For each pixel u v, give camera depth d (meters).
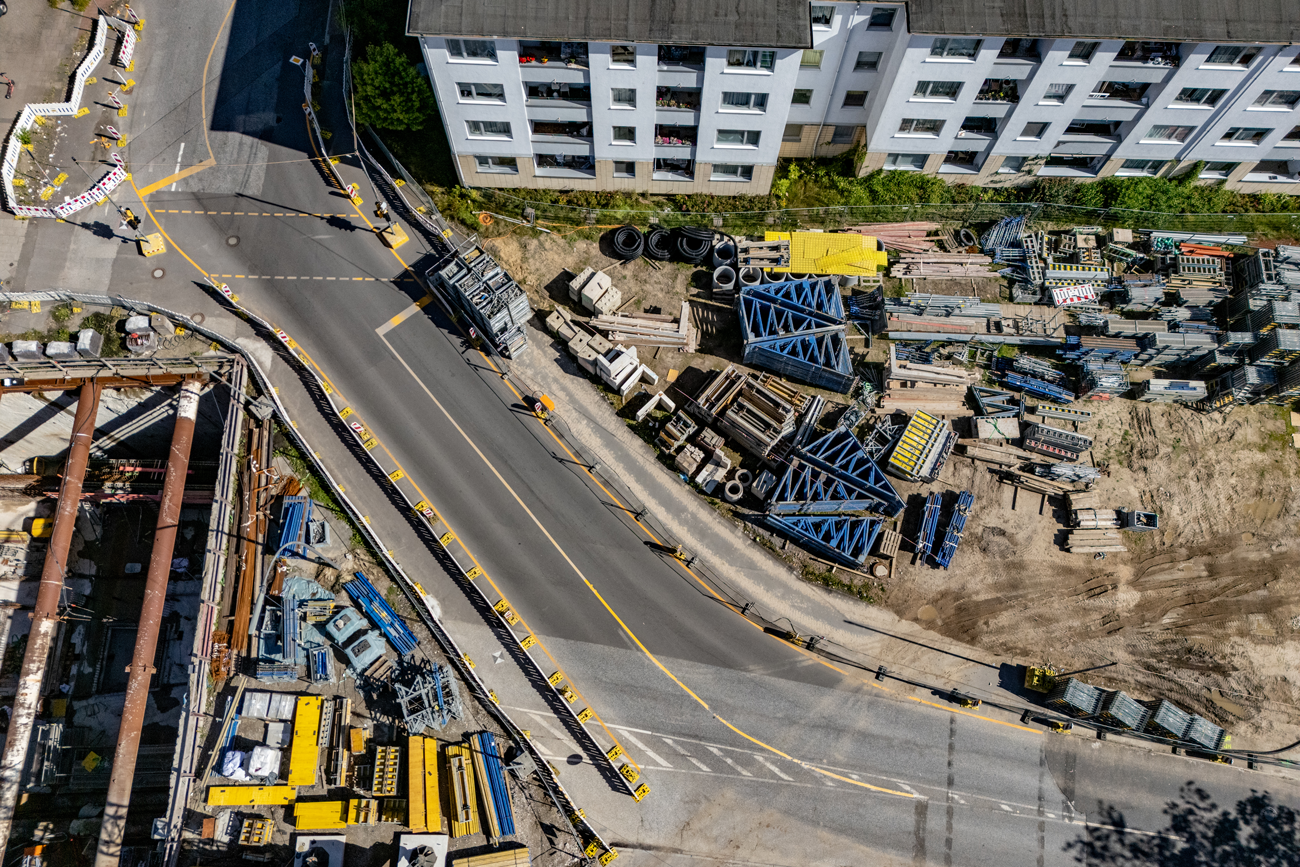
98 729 60.72
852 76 55.47
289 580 50.72
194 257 58.53
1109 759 51.31
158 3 64.56
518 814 48.06
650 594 52.84
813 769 50.25
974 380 57.91
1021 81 54.16
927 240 61.19
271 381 55.88
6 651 62.31
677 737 50.38
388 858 46.78
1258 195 63.38
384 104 55.84
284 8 64.69
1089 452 56.78
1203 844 49.91
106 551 64.69
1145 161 61.38
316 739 47.91
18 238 58.19
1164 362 58.59
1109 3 50.12
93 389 54.38
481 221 60.28
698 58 51.31
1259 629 53.91
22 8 63.34
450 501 53.78
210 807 47.00
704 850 48.53
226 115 62.22
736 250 59.25
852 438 54.34
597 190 61.69
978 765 50.78
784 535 54.47
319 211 60.03
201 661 48.53
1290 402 58.16
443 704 48.44
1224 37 50.19
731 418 53.88
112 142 61.12
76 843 56.16
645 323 57.19
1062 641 53.41
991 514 55.53
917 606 53.66
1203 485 56.41
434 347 57.25
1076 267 60.00
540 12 48.59
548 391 56.72
